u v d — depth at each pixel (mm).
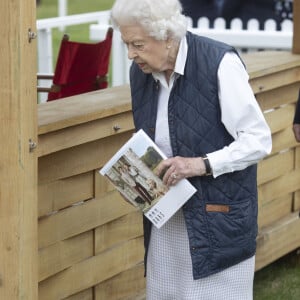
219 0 11039
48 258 4930
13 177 4109
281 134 6742
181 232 4418
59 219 4961
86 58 7746
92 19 10625
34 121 4191
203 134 4234
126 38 4094
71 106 5031
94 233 5270
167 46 4133
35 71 4164
